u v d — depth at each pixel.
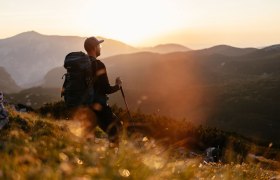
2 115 7.30
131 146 3.28
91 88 6.47
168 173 2.99
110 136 5.96
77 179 2.05
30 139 3.90
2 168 2.13
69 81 6.51
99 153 3.19
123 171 2.55
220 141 22.06
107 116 6.53
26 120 8.20
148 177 2.72
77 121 6.44
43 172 2.10
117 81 6.96
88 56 6.59
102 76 6.61
